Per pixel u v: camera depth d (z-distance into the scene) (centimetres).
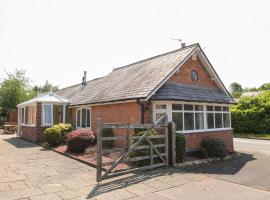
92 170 1011
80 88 2569
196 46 1551
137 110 1373
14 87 3556
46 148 1611
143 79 1512
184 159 1180
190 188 793
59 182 839
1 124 3762
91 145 1420
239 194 741
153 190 766
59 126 1692
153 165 1034
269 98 2967
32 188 771
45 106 1958
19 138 2258
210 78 1711
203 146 1381
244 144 2128
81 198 689
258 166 1159
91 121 1805
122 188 782
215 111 1592
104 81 2100
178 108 1347
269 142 2288
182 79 1509
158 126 1070
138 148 980
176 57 1548
